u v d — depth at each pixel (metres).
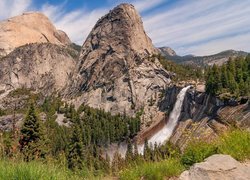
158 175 10.60
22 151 8.73
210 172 9.49
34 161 8.38
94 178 9.67
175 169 10.86
